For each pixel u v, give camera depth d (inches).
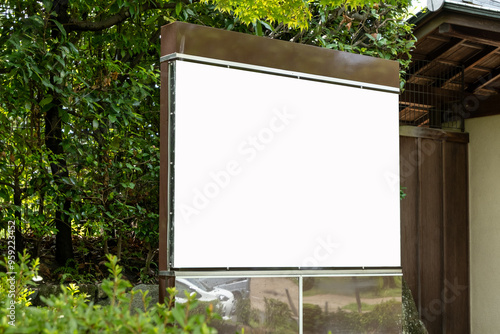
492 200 262.1
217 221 132.6
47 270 180.5
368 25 235.3
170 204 128.6
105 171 189.6
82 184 182.2
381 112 161.8
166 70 133.0
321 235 147.6
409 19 223.6
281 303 139.5
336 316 147.2
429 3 204.7
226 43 137.3
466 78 267.4
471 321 266.5
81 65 185.5
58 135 188.9
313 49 150.6
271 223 140.0
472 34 212.8
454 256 264.7
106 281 72.4
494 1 221.3
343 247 150.9
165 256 128.6
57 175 181.9
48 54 165.2
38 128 180.2
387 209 160.1
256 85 140.9
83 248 195.8
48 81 163.6
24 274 86.3
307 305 143.3
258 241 137.7
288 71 145.9
